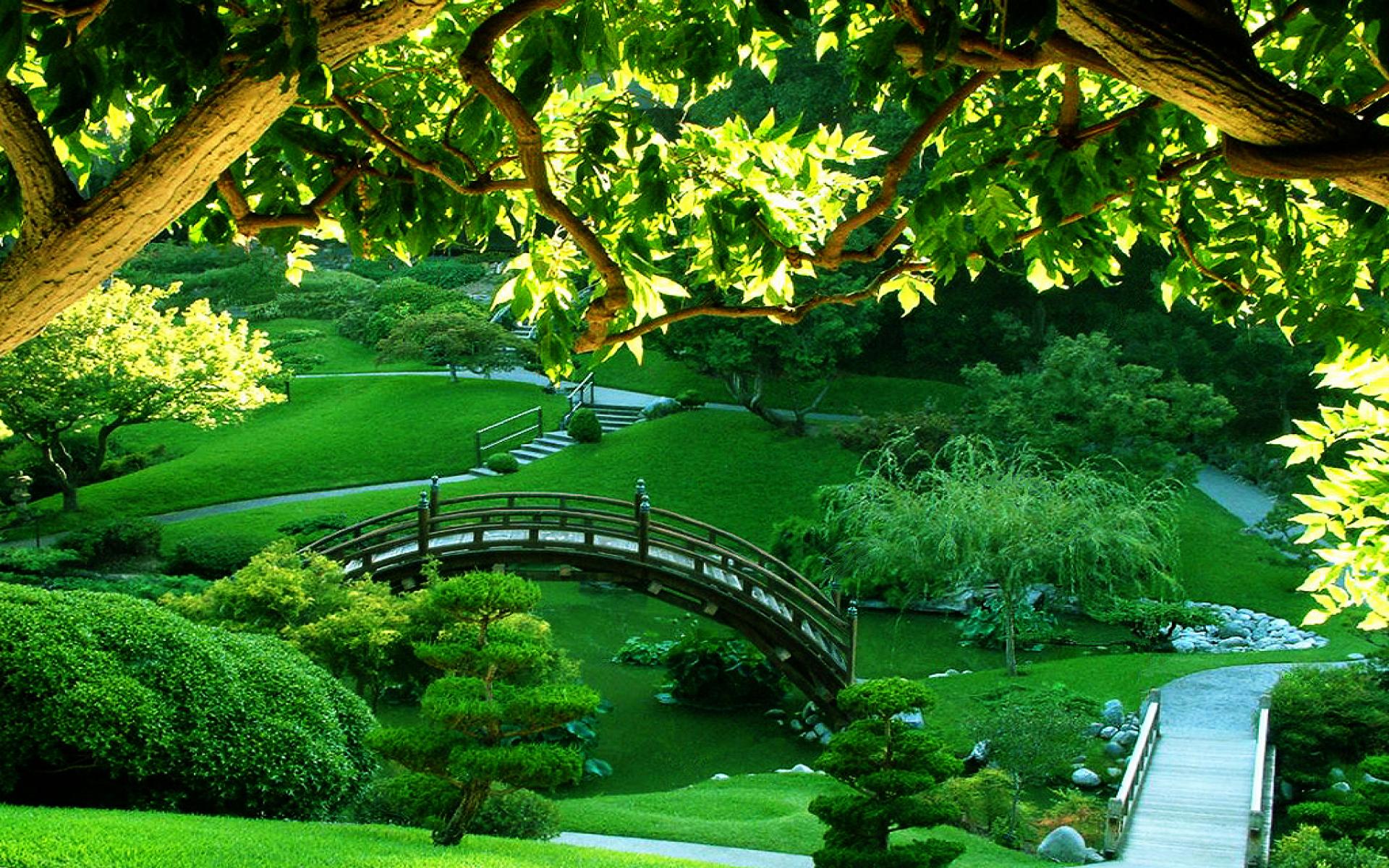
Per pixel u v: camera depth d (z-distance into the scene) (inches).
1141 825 535.5
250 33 109.1
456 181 182.2
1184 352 1205.1
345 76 197.2
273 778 332.5
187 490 1126.4
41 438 1018.1
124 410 1012.5
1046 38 99.9
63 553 860.0
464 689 328.2
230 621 526.6
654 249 210.5
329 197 175.2
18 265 116.0
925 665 811.4
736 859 435.5
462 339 1406.3
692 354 1171.9
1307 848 456.1
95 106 152.0
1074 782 601.6
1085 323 1363.2
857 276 1147.9
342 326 1697.8
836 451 1154.0
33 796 313.7
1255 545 1011.9
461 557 683.4
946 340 1400.1
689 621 910.4
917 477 869.2
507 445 1261.1
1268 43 193.3
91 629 328.5
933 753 359.6
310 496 1128.8
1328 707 608.7
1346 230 201.2
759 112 1339.8
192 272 1882.4
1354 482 224.2
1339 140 89.9
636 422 1307.8
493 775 297.7
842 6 171.9
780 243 181.0
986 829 538.9
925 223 169.8
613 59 170.9
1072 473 826.8
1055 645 859.4
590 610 939.3
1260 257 194.7
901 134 1180.5
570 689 319.6
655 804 522.6
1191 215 192.2
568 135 217.9
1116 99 232.7
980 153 178.2
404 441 1267.2
